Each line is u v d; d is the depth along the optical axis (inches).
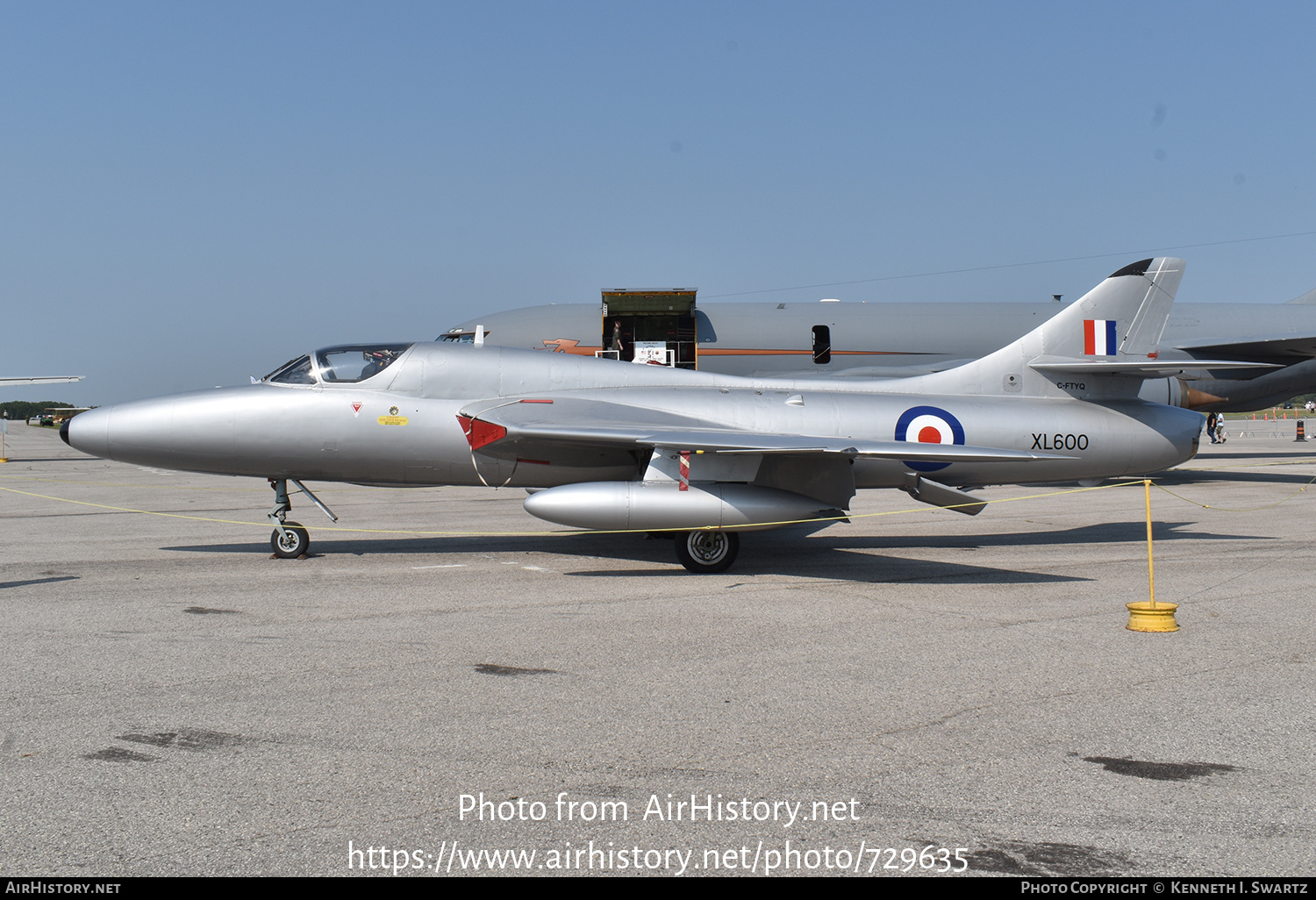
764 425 443.2
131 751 171.5
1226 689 213.2
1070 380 491.5
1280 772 163.6
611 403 438.3
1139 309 496.1
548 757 169.6
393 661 236.4
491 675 223.8
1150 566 279.1
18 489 840.3
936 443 456.1
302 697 204.4
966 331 973.2
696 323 973.2
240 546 459.2
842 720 190.9
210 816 144.3
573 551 440.8
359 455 423.5
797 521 381.7
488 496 781.3
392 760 167.9
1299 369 990.4
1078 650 250.1
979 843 137.3
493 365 444.5
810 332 967.6
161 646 250.4
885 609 306.2
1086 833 140.2
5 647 247.6
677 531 380.5
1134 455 484.1
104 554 427.2
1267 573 379.9
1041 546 465.4
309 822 142.6
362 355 434.3
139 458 416.5
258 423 413.4
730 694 208.8
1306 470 976.3
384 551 439.2
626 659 239.5
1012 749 174.6
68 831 138.9
